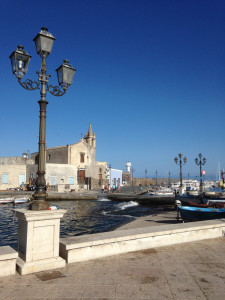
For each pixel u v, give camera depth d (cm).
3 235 1486
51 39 572
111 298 400
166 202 3178
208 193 2298
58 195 3469
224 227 841
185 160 3219
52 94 595
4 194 3366
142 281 465
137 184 9056
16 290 426
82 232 1567
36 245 511
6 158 4944
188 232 758
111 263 558
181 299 398
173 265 550
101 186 5419
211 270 523
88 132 6631
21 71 555
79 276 485
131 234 657
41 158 549
